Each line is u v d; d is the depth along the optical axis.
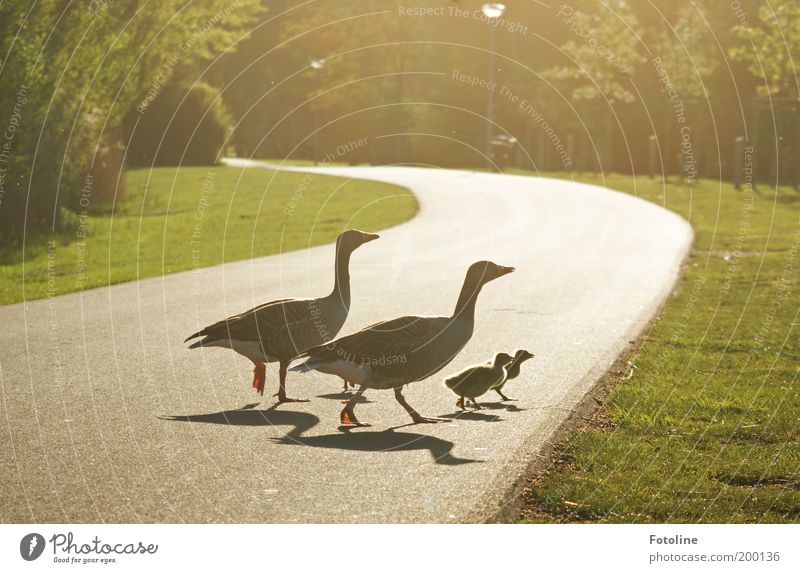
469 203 39.16
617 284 17.08
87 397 8.82
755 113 48.84
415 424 7.84
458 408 8.45
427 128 62.47
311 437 7.39
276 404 8.59
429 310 14.23
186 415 8.12
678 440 7.39
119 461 6.73
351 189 46.19
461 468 6.56
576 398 8.73
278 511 5.77
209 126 61.53
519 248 23.69
